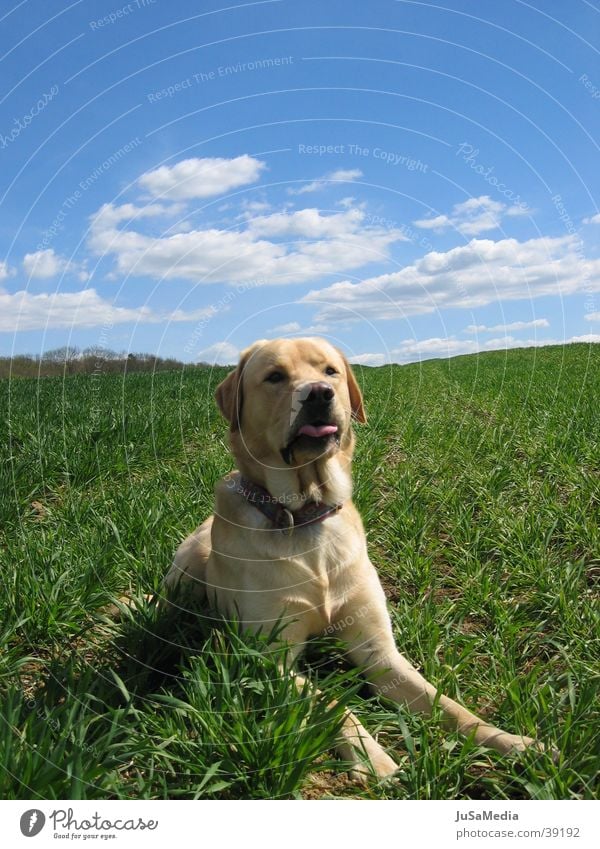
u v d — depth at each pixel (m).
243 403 3.72
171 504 5.52
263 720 2.72
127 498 5.51
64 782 2.39
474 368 17.94
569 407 8.49
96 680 3.15
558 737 2.64
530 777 2.48
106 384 12.21
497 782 2.53
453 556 4.63
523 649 3.55
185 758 2.67
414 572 4.39
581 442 6.64
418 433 7.90
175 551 4.68
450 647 3.52
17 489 6.00
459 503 5.34
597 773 2.46
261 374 3.59
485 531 4.87
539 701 2.86
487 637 3.57
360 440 7.68
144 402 9.57
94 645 3.71
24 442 7.54
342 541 3.56
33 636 3.79
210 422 8.78
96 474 6.54
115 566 4.48
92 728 2.86
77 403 9.60
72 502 5.51
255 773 2.53
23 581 4.07
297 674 3.28
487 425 8.17
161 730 2.77
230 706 2.78
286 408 3.41
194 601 4.06
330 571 3.48
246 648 3.11
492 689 3.16
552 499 5.27
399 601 4.23
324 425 3.37
